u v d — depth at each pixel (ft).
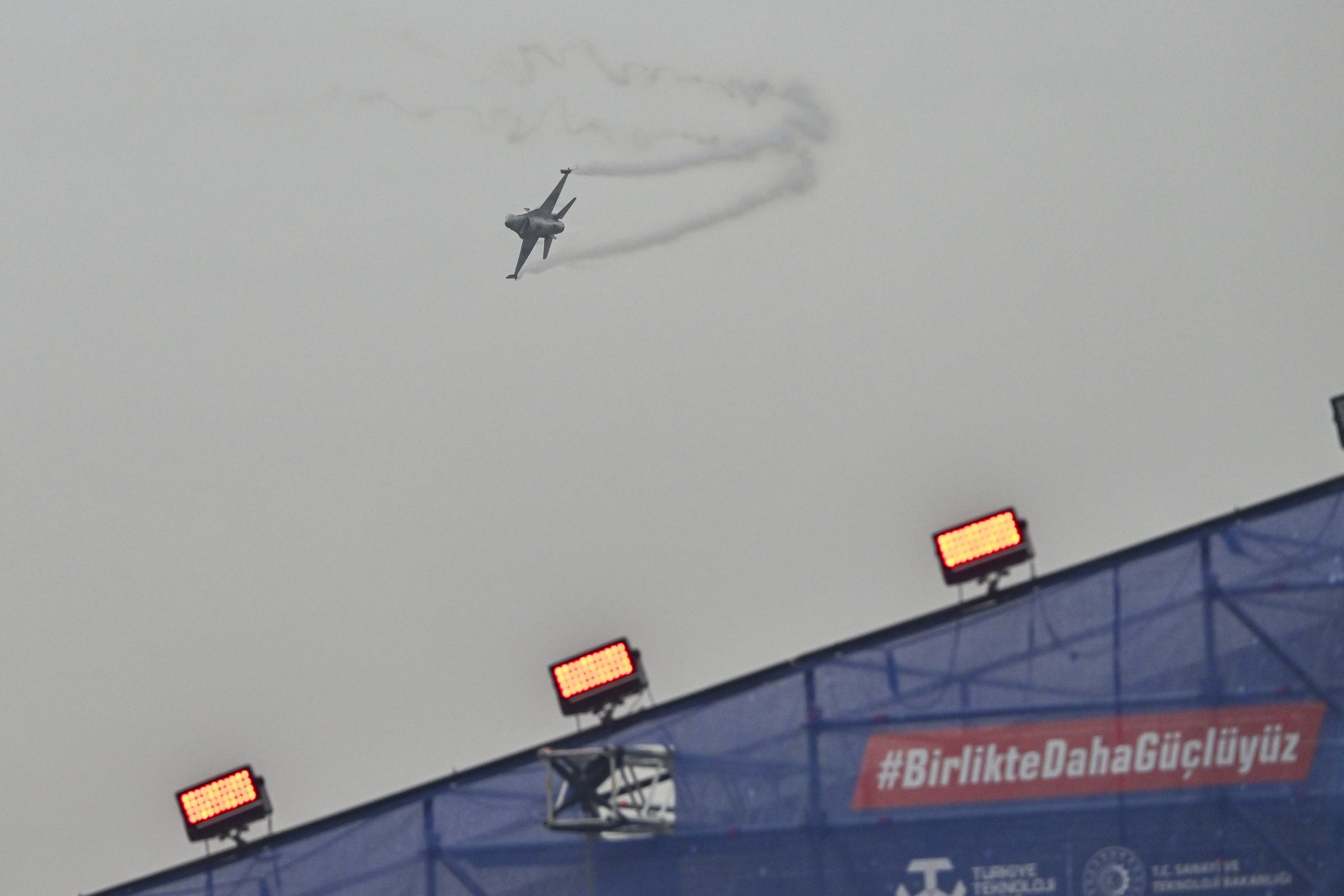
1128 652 287.89
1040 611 292.20
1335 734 279.90
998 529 294.46
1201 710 284.00
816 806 289.33
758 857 288.10
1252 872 278.26
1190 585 289.12
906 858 285.23
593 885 291.58
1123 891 280.10
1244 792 280.72
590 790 291.38
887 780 288.92
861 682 294.05
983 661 291.38
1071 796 284.20
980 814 285.64
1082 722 286.25
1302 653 282.97
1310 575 285.43
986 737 287.89
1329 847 276.41
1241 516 290.76
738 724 295.07
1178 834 280.92
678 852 290.35
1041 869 282.77
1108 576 291.79
